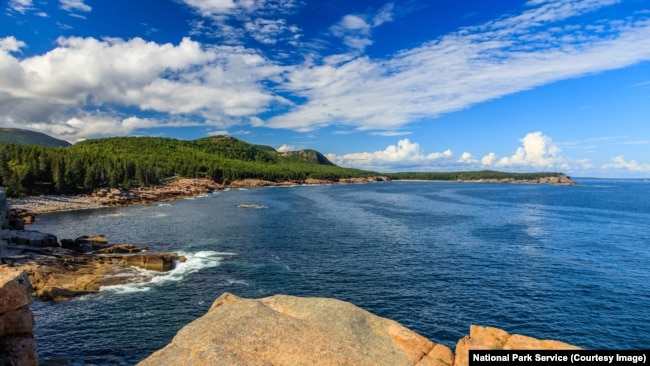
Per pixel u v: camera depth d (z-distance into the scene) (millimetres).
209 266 56094
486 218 109750
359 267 56406
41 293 41312
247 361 15750
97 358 29969
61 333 33938
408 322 37656
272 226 93438
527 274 53125
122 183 171625
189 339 17531
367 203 155750
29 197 127938
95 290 44281
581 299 43969
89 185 149875
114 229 88438
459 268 56094
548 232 86125
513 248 69438
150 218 106500
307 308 20812
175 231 85938
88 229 88438
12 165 146750
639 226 95250
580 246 71375
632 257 62812
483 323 37594
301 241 75125
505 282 49656
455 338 34500
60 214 114438
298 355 16375
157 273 51719
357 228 90875
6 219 70688
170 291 44938
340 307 20719
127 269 52250
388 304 42094
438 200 173125
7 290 18938
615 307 41750
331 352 16625
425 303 42406
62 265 51125
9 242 58812
